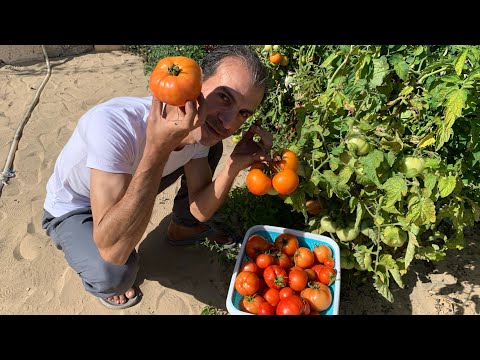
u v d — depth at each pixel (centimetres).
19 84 224
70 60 253
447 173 104
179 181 166
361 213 105
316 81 137
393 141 103
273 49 154
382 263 112
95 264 99
